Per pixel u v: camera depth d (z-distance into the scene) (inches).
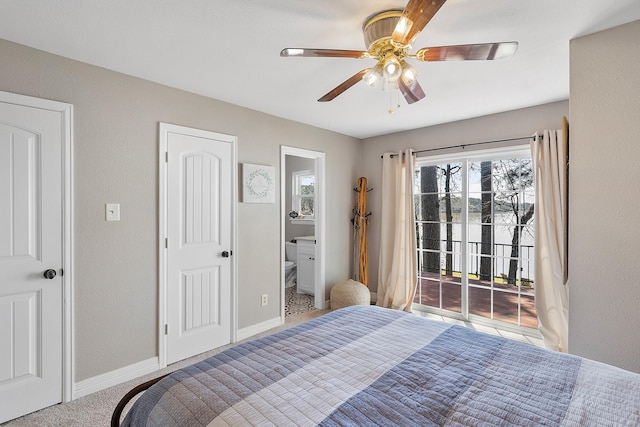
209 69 93.1
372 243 179.6
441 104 123.1
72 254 85.8
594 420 38.1
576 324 74.7
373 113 135.4
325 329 67.9
